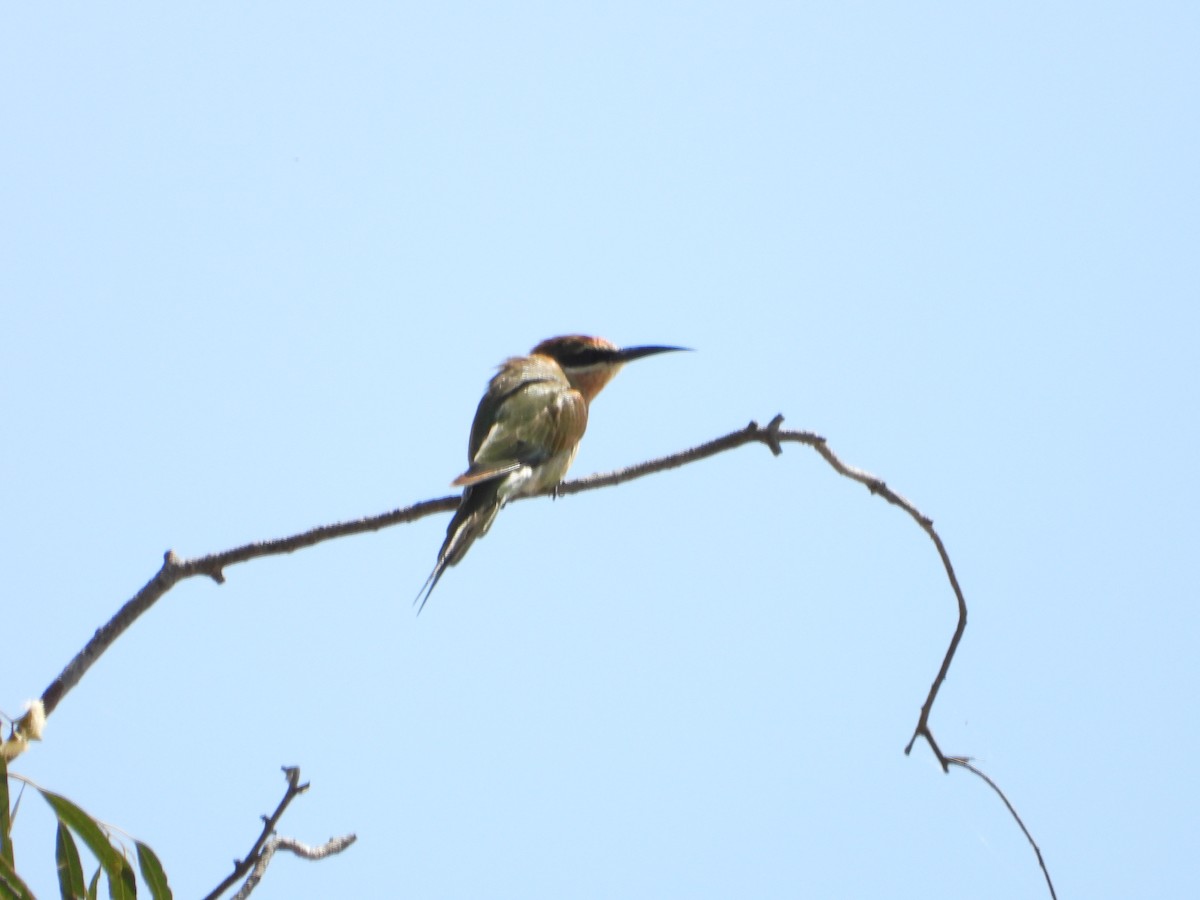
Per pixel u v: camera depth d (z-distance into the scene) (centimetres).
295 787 859
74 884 835
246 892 836
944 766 1005
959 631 1021
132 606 902
